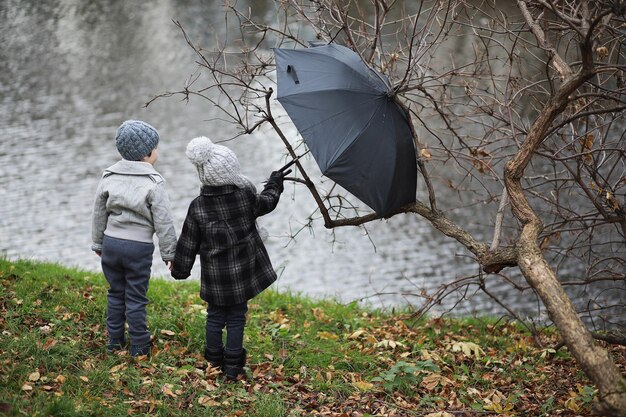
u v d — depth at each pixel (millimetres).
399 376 5688
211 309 5434
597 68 4645
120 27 32719
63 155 19812
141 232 5379
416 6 15117
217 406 4941
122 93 24938
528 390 5812
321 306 8641
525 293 13328
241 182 5164
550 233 6902
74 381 4891
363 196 4840
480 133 13914
